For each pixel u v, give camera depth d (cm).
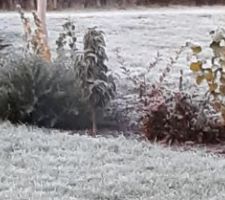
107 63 1161
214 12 1898
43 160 585
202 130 708
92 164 579
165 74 880
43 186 506
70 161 584
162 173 546
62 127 800
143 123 730
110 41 1462
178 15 1802
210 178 531
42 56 905
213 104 713
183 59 1177
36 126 769
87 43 762
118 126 792
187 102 716
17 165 575
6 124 746
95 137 709
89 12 1991
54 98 791
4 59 881
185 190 500
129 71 999
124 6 2183
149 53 1314
